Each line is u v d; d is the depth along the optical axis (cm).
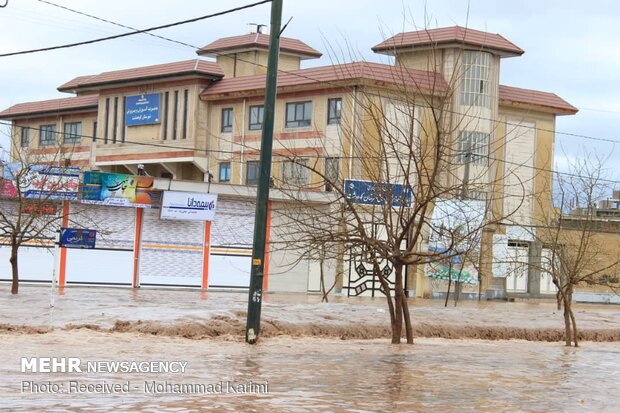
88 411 1258
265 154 2267
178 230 4684
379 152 2639
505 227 5597
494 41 5478
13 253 3394
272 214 4859
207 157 5772
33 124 6881
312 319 2766
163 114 5959
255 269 2294
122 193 4472
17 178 3512
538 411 1454
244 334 2458
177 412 1277
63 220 4381
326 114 5141
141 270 4600
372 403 1445
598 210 7038
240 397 1441
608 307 5459
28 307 2734
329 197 4506
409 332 2528
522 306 4778
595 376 1997
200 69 5741
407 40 5331
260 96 5550
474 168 5381
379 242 2406
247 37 6288
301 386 1598
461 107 5406
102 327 2366
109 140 6009
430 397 1545
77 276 4450
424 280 5284
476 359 2225
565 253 4059
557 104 6041
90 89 6400
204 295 4116
